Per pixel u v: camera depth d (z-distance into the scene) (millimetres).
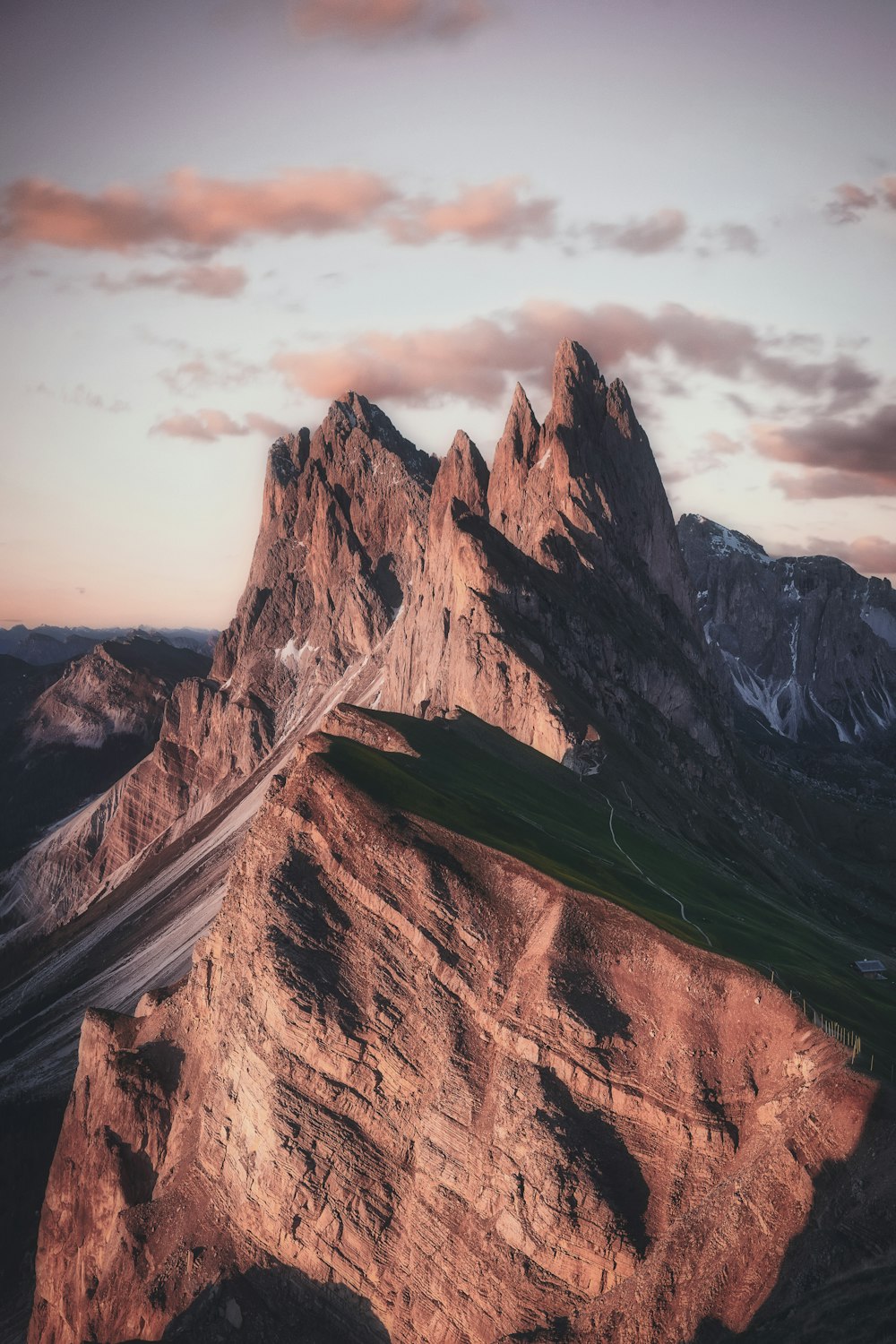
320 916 107312
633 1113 87312
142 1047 124688
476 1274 86125
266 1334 94062
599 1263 81938
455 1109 92688
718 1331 74812
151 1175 115875
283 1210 96312
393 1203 93562
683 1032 90125
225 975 115875
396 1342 89312
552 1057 90500
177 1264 101250
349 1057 98875
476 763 151625
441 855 107750
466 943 101062
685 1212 81938
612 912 99625
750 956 104938
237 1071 104000
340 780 116438
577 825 142625
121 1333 101812
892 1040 90000
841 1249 73062
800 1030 87188
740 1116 85312
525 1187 86188
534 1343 80438
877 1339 66125
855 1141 77000
